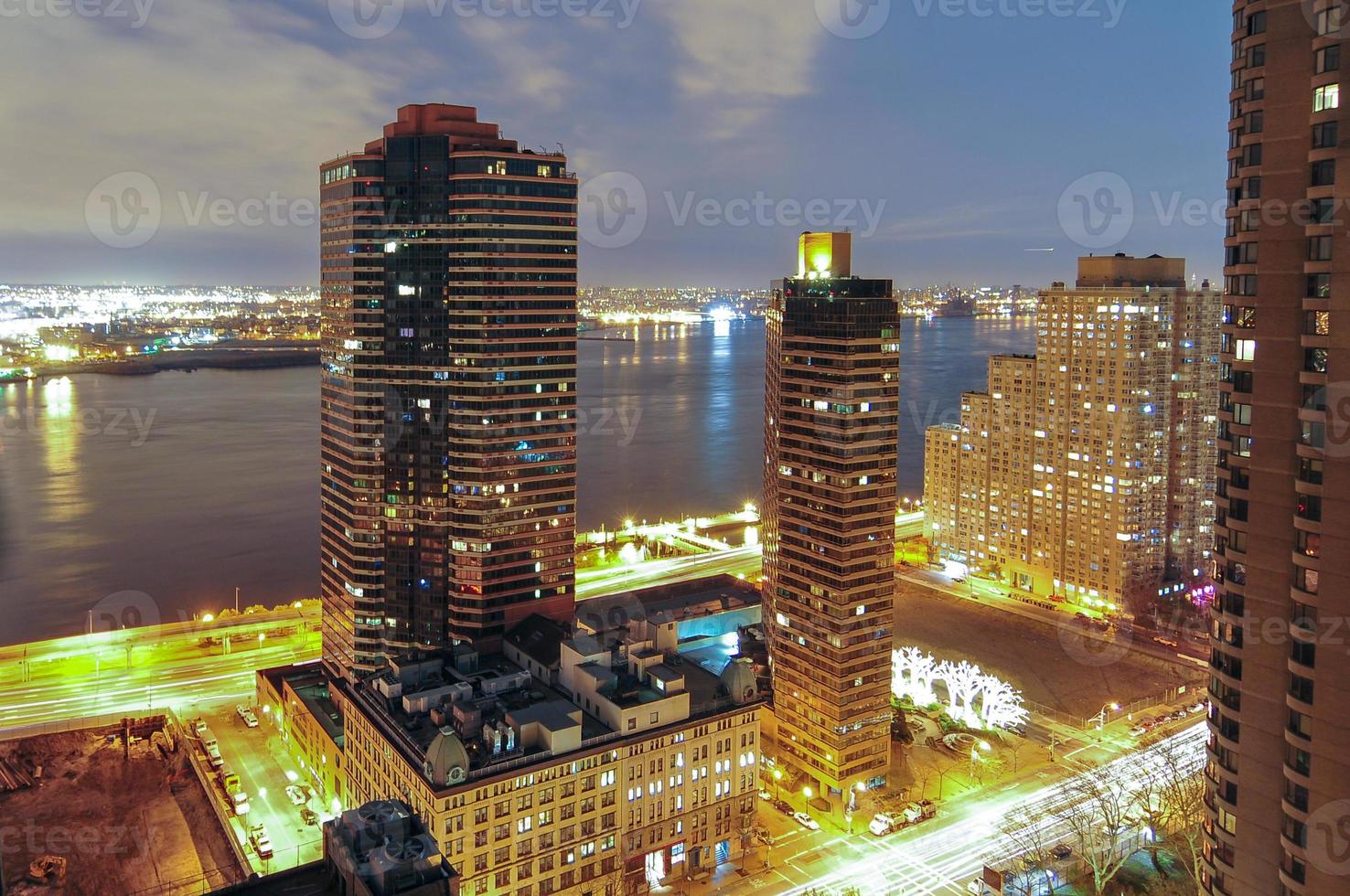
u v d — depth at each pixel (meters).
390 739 160.00
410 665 178.00
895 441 186.75
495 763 149.50
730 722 171.75
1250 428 102.56
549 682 188.12
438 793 142.62
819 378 187.75
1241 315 103.31
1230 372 105.69
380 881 96.00
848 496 182.75
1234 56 104.06
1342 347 92.75
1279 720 101.81
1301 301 97.19
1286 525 99.94
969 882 163.12
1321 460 94.62
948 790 194.75
